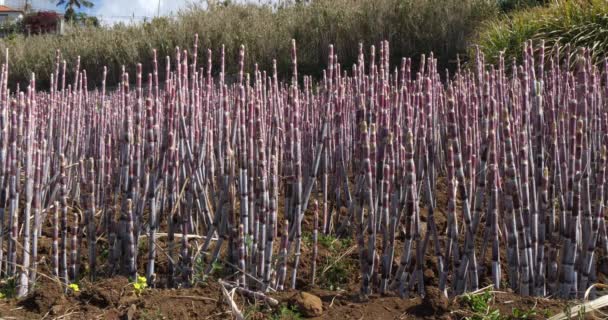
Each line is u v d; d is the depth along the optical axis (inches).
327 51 439.2
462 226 127.3
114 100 208.4
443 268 97.9
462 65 370.0
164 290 97.7
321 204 143.1
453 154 92.4
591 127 117.6
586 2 293.7
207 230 116.0
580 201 98.3
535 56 289.4
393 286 99.4
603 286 98.3
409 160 92.6
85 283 103.3
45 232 135.6
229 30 484.7
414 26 413.1
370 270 96.6
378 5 427.8
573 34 286.5
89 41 562.3
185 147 109.3
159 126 114.4
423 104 101.8
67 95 169.0
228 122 104.1
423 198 149.9
